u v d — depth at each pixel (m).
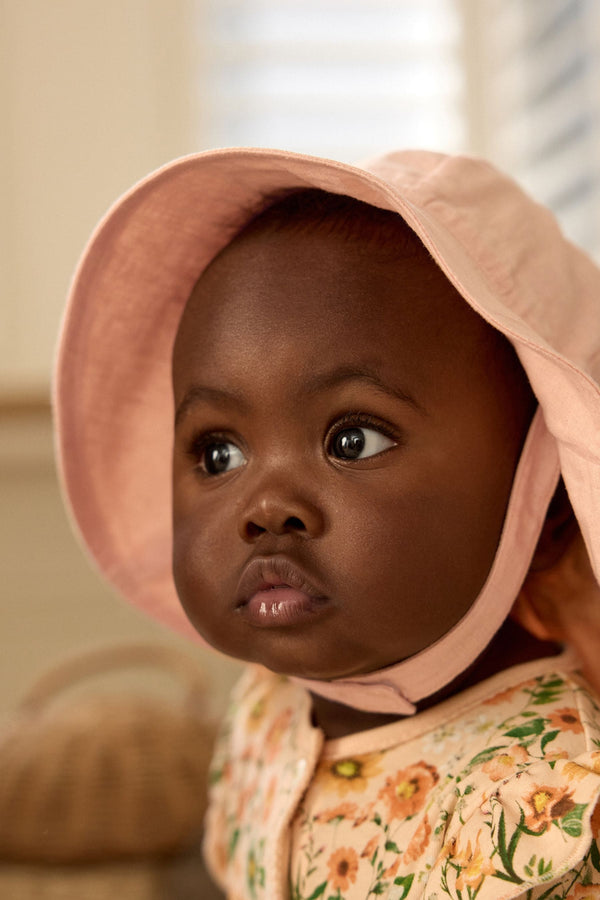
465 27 2.29
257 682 0.93
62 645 1.97
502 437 0.65
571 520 0.72
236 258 0.68
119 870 1.34
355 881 0.67
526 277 0.67
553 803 0.57
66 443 0.83
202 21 2.20
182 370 0.69
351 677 0.68
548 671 0.72
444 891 0.60
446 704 0.70
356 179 0.61
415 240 0.65
